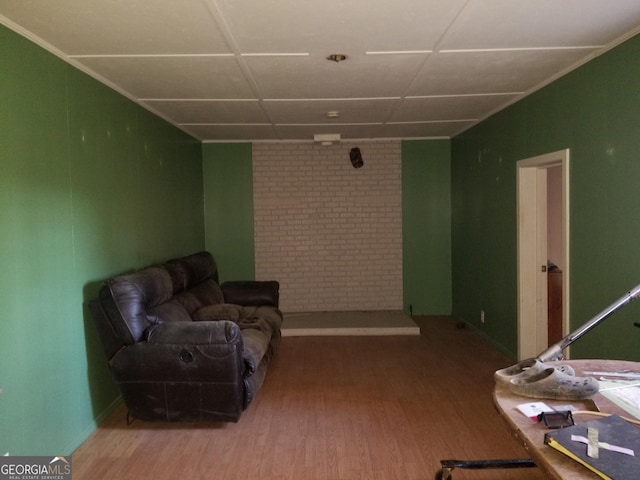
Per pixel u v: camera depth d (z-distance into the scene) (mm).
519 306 4141
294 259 6250
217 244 6215
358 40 2617
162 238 4449
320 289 6273
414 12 2266
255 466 2588
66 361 2709
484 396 3529
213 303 4449
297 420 3162
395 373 4070
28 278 2355
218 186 6176
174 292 3955
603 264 2861
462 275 5832
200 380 2887
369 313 6113
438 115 4738
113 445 2838
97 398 3090
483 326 5125
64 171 2725
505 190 4395
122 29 2393
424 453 2701
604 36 2615
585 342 3043
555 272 4410
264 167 6191
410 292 6285
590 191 2984
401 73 3260
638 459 1086
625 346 2650
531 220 4078
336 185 6227
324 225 6246
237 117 4637
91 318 3016
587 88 3000
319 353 4680
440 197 6254
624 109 2645
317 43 2652
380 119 4898
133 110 3805
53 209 2604
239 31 2459
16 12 2158
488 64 3086
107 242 3270
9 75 2248
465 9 2240
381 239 6266
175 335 2893
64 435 2678
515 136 4117
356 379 3936
